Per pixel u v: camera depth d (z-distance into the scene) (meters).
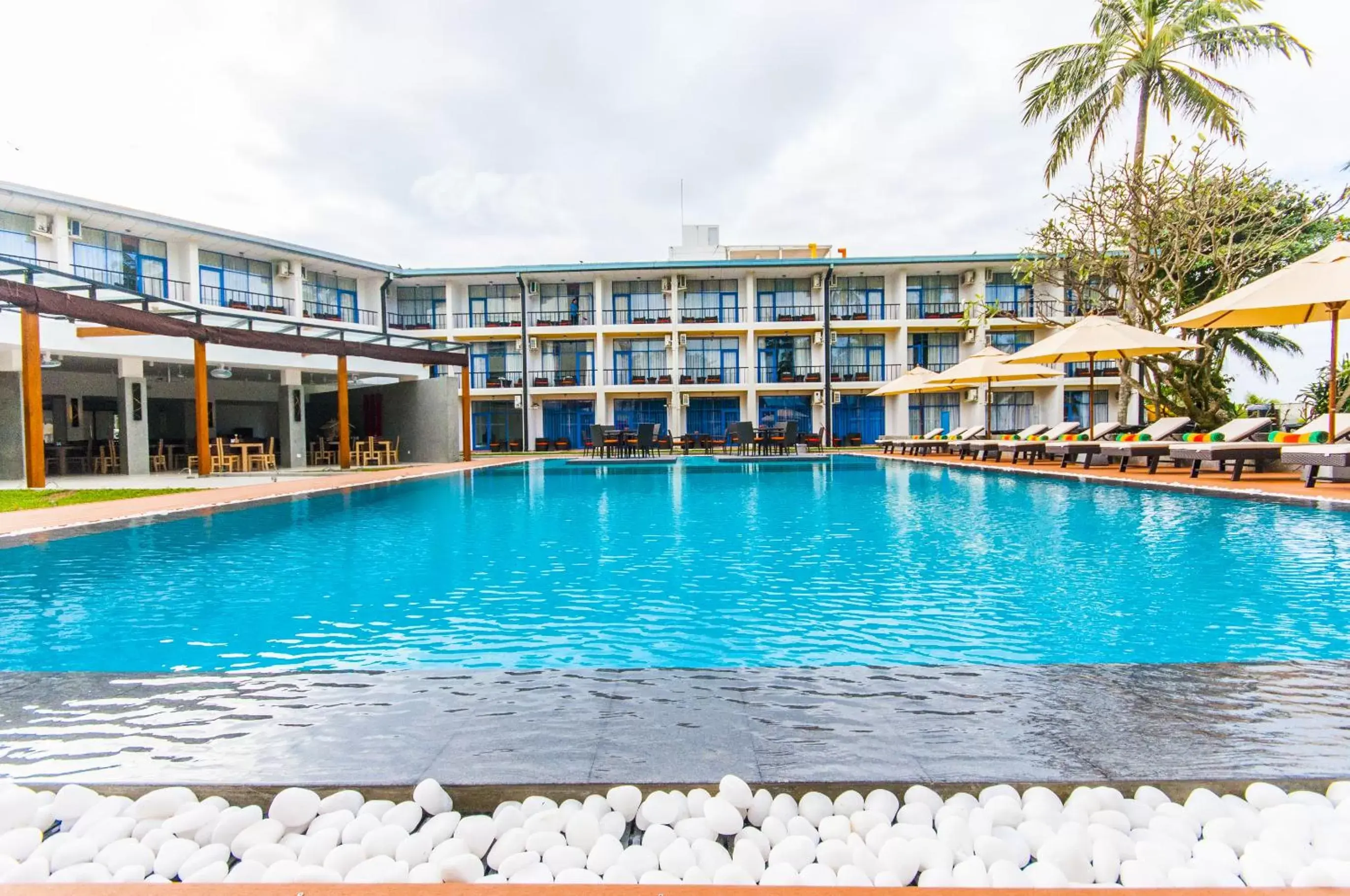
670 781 1.67
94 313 10.14
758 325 27.23
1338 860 1.37
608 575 4.57
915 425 27.92
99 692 2.29
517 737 1.91
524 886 1.10
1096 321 12.42
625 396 28.14
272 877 1.41
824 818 1.62
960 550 5.32
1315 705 2.04
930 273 27.89
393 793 1.67
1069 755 1.76
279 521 7.29
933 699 2.14
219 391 20.89
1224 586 4.01
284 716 2.08
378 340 25.00
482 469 15.80
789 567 4.75
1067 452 12.34
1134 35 14.91
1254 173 13.70
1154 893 1.13
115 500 8.45
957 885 1.38
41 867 1.46
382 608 3.78
